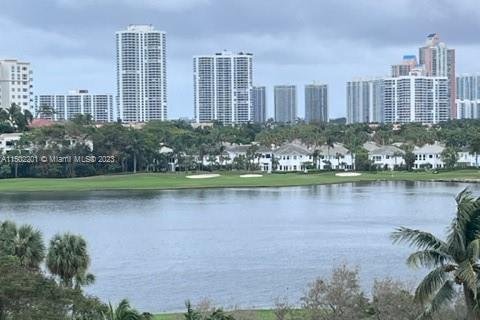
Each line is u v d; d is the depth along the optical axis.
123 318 68.69
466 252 56.66
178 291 123.44
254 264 146.00
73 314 68.75
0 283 64.62
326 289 74.62
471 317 56.88
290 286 125.00
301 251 159.62
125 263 148.88
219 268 142.38
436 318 65.81
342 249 160.50
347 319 71.69
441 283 57.00
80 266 92.50
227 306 111.50
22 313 63.81
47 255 92.88
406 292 75.00
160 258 154.75
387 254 151.50
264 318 95.31
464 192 58.81
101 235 190.00
